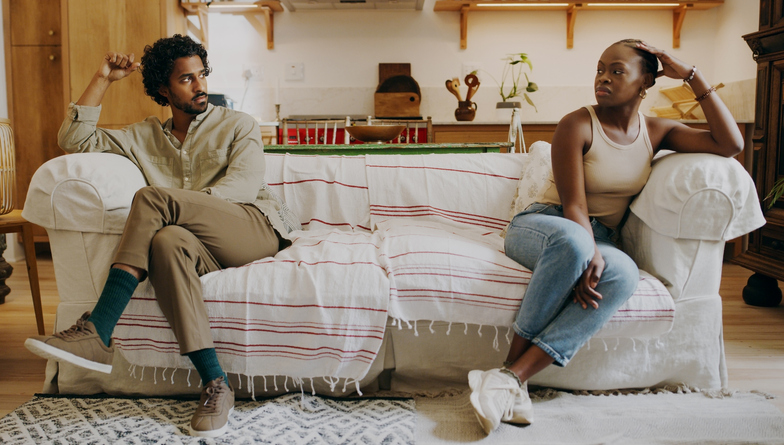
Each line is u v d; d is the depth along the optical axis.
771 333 2.19
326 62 4.25
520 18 4.22
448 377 1.55
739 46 3.86
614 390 1.55
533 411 1.38
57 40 3.72
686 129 1.59
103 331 1.28
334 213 2.01
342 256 1.49
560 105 4.26
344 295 1.39
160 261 1.33
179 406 1.44
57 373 1.55
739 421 1.37
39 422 1.34
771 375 1.73
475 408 1.28
